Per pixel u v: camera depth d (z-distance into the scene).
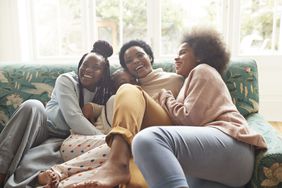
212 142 0.95
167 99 1.28
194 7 2.88
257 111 1.46
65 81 1.45
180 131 0.96
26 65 1.68
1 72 1.63
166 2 2.89
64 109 1.39
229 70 1.49
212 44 1.35
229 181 0.98
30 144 1.27
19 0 2.77
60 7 2.95
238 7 2.79
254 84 1.49
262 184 0.95
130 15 2.93
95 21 2.96
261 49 2.88
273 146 0.99
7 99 1.59
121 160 1.02
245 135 0.99
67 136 1.46
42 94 1.59
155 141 0.90
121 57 1.55
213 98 1.10
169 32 2.94
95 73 1.45
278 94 2.87
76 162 1.13
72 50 3.03
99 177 0.98
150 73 1.50
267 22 2.83
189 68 1.38
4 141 1.23
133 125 1.07
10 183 1.12
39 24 2.99
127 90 1.17
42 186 1.08
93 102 1.49
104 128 1.40
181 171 0.86
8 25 2.79
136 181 1.02
